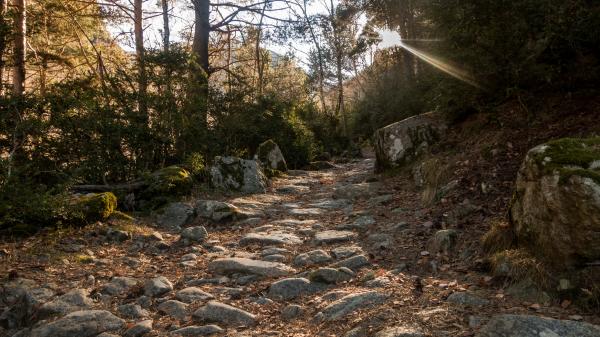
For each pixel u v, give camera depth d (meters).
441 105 9.58
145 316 4.33
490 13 6.86
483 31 7.08
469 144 8.19
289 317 4.11
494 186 6.44
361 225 6.90
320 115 26.16
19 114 8.34
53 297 4.70
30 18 13.88
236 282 5.11
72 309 4.41
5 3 11.08
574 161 3.93
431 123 10.19
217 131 13.55
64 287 4.96
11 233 6.29
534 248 4.21
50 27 16.08
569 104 7.14
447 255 5.08
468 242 5.20
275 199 9.98
